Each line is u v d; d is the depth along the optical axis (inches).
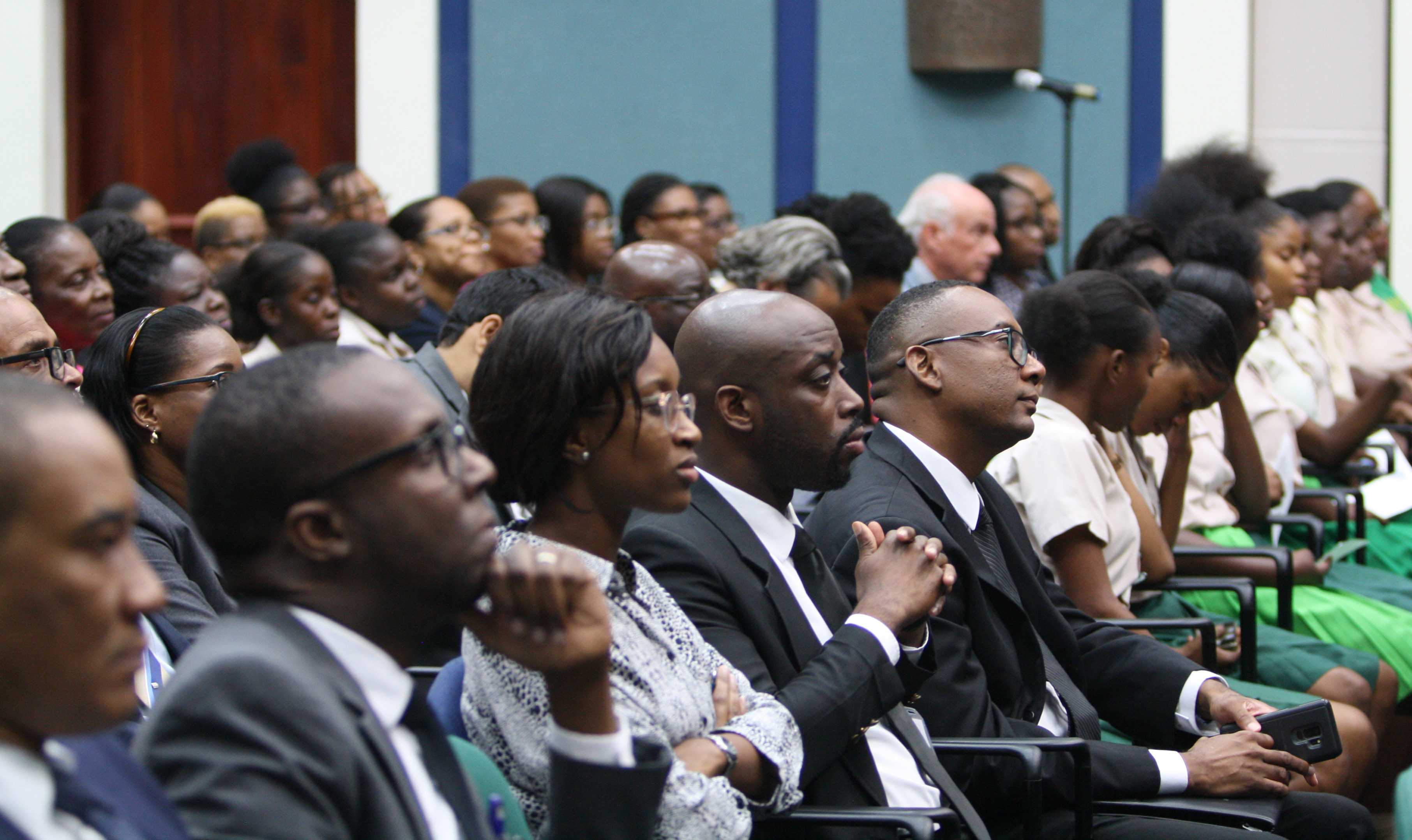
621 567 91.7
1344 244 301.9
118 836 56.5
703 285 184.1
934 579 104.8
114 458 54.9
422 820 63.0
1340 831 129.8
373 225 228.8
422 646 125.9
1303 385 249.8
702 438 108.9
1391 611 185.0
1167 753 126.6
